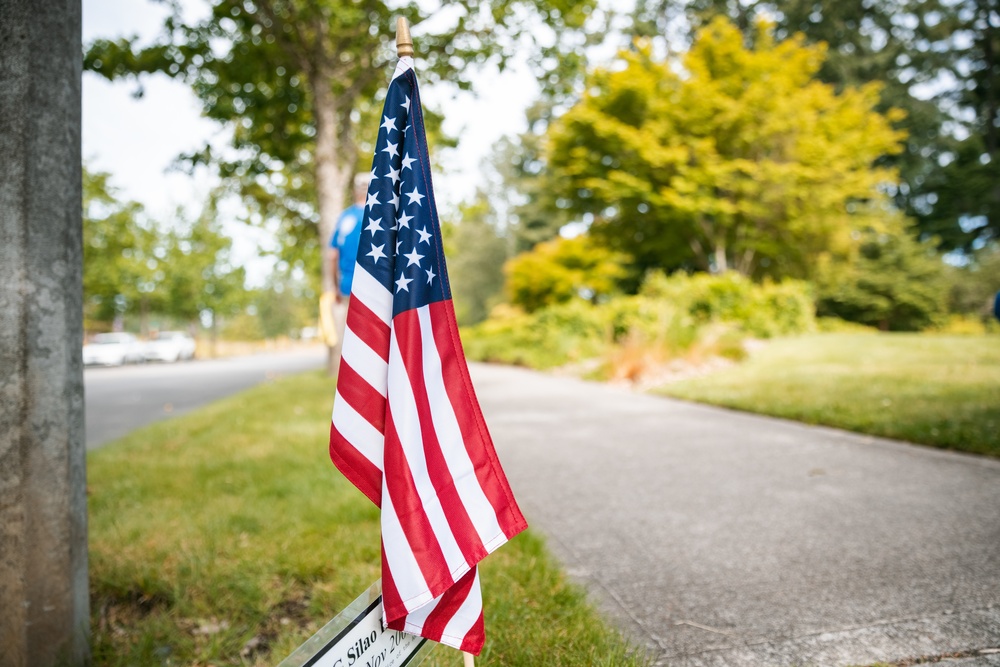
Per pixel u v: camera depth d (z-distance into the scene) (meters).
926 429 5.27
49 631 1.97
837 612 2.44
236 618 2.52
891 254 27.92
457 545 1.61
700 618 2.44
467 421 1.70
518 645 2.13
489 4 9.79
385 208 1.72
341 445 1.61
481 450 1.71
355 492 3.97
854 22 35.56
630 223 22.98
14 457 1.90
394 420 1.60
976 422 5.32
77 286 2.06
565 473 4.81
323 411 7.75
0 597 1.90
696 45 20.86
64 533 2.00
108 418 9.31
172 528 3.38
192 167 11.92
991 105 37.28
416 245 1.70
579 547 3.26
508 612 2.39
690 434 6.13
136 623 2.45
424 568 1.56
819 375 8.92
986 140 37.44
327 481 4.23
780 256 23.59
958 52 37.22
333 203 10.99
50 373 1.96
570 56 10.60
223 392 13.62
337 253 6.25
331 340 6.58
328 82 10.95
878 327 27.94
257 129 12.03
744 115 18.97
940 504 3.68
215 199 14.61
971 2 36.75
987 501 3.69
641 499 4.06
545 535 3.44
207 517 3.51
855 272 27.67
